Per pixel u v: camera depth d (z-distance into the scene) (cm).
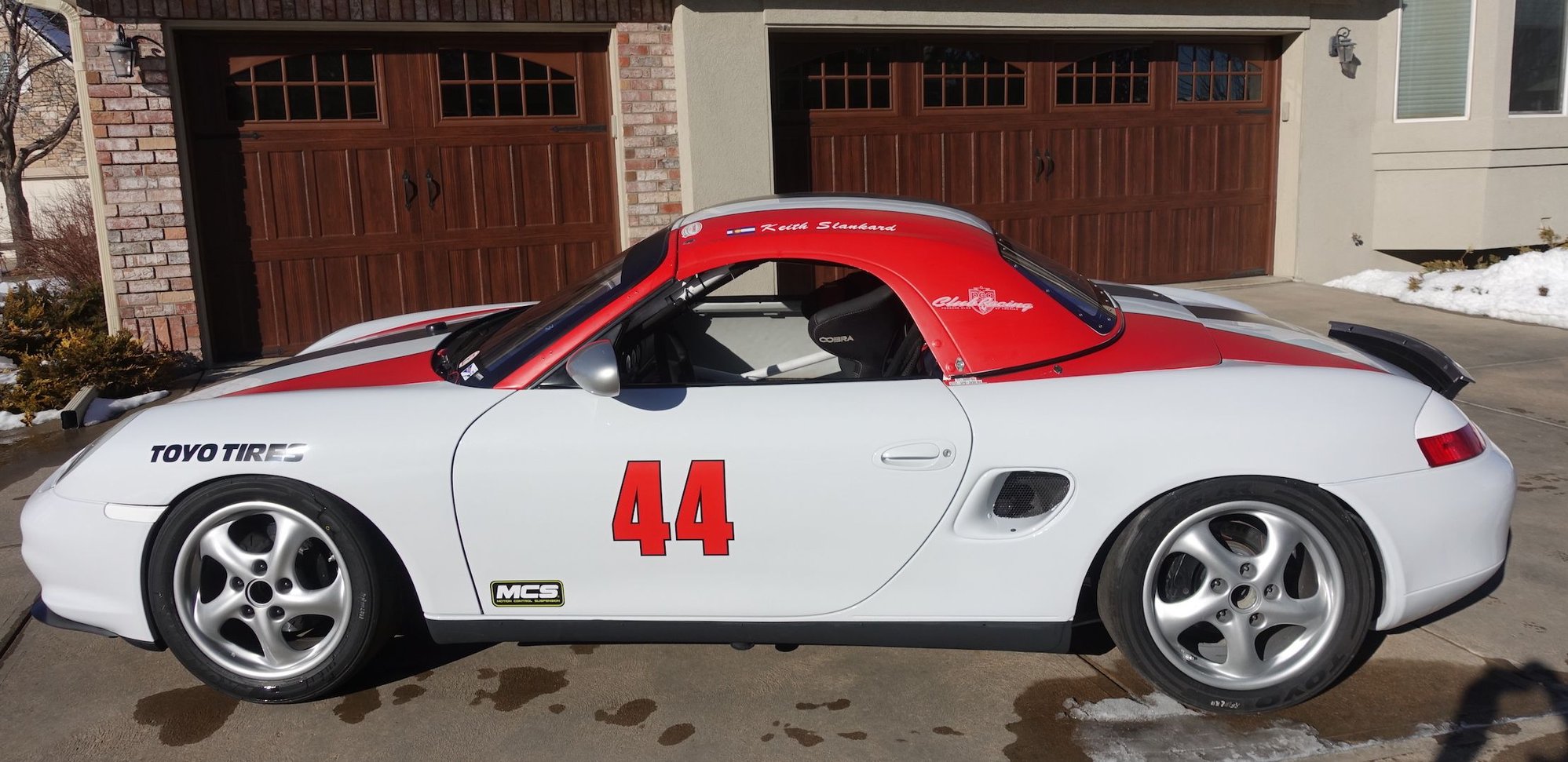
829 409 303
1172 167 964
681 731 309
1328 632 304
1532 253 907
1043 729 306
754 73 804
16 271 1320
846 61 856
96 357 673
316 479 302
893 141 876
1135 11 891
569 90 802
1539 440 544
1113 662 345
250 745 305
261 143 741
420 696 330
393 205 774
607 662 350
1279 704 308
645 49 794
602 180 818
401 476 302
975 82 891
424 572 310
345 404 315
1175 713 313
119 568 312
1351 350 351
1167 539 300
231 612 315
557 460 302
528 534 306
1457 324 819
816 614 312
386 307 784
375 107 762
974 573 305
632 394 308
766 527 303
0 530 475
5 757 301
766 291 407
